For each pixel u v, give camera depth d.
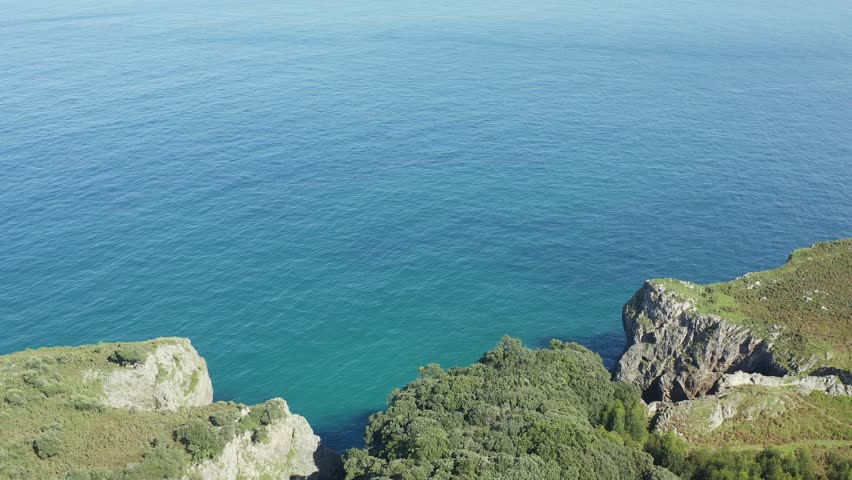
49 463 75.50
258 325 122.56
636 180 179.50
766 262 143.00
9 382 85.88
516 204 166.38
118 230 150.62
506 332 123.06
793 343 94.50
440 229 154.88
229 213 159.75
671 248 148.12
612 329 123.56
